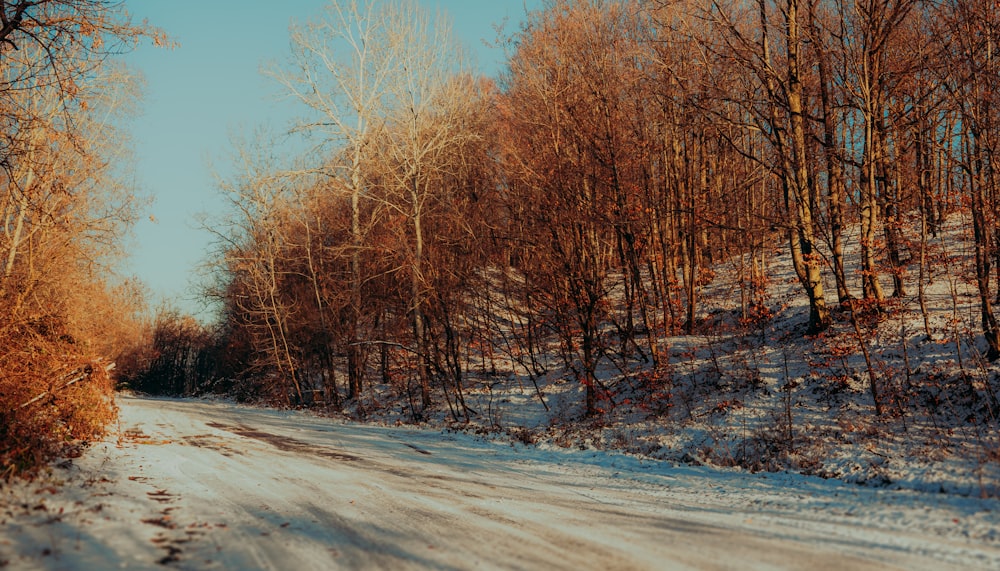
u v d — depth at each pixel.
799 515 8.84
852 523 8.19
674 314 28.19
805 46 23.77
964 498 9.34
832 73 22.44
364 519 8.70
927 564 6.27
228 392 60.88
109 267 28.23
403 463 15.19
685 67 24.17
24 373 14.31
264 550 6.93
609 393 22.77
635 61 25.95
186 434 19.80
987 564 6.23
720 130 24.62
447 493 11.05
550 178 24.62
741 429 16.83
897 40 21.48
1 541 6.44
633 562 6.51
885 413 15.53
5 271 21.56
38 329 16.84
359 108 33.38
